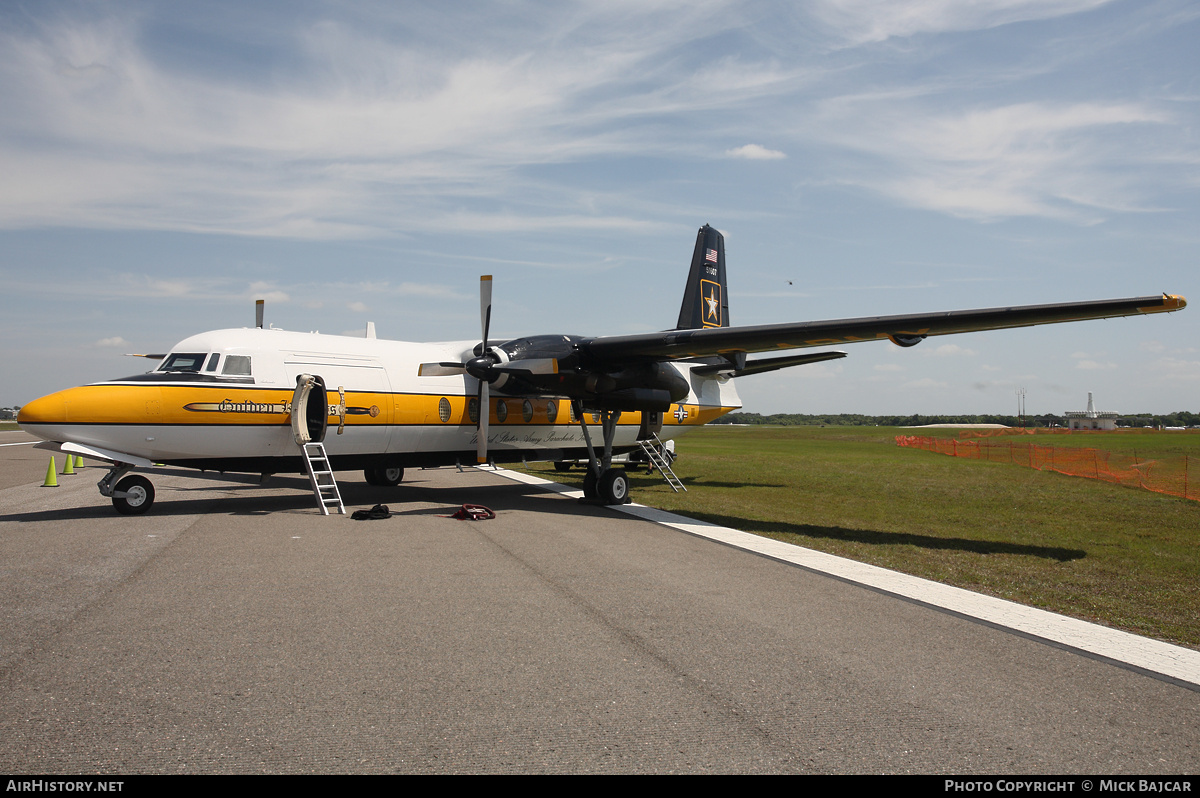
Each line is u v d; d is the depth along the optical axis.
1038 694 4.56
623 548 9.34
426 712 4.11
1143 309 9.23
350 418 13.01
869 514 13.99
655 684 4.61
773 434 81.12
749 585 7.41
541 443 16.33
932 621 6.23
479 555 8.64
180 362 11.92
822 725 4.04
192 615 5.90
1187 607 7.09
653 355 14.31
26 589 6.66
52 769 3.35
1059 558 9.70
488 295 13.88
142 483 11.70
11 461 25.50
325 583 7.09
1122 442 52.75
